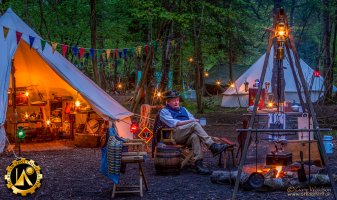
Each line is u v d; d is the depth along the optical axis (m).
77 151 9.52
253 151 9.06
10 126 10.62
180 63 20.94
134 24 18.14
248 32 23.41
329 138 8.41
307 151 6.71
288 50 6.23
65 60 10.51
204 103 21.77
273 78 12.59
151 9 14.34
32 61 10.67
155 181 6.68
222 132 13.16
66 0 15.30
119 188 6.11
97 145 10.09
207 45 20.80
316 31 29.88
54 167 7.72
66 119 11.48
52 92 11.37
